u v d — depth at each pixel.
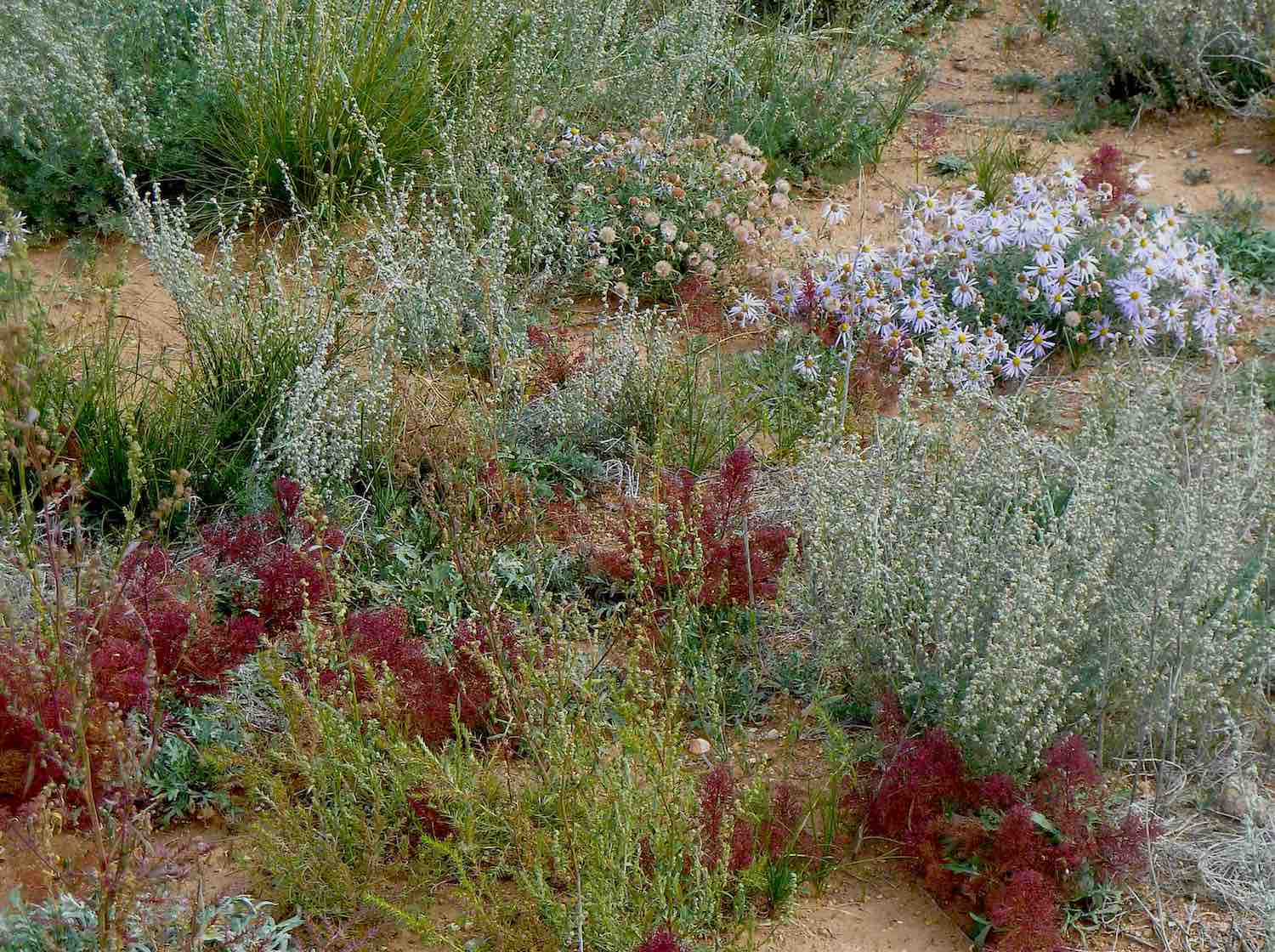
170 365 5.05
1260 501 3.73
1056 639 3.32
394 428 4.56
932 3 8.25
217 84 6.31
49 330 4.46
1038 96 8.11
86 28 6.30
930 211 5.61
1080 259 5.41
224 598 3.89
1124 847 3.01
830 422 4.26
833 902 3.12
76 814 2.86
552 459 4.67
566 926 2.78
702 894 2.88
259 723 3.48
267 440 4.54
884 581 3.55
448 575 4.01
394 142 6.36
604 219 5.98
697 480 4.53
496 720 3.41
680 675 3.21
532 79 6.67
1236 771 3.30
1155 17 7.53
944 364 4.24
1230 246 6.20
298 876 2.97
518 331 5.21
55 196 5.96
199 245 6.04
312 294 4.87
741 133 7.14
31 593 3.42
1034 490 3.66
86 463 4.16
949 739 3.28
